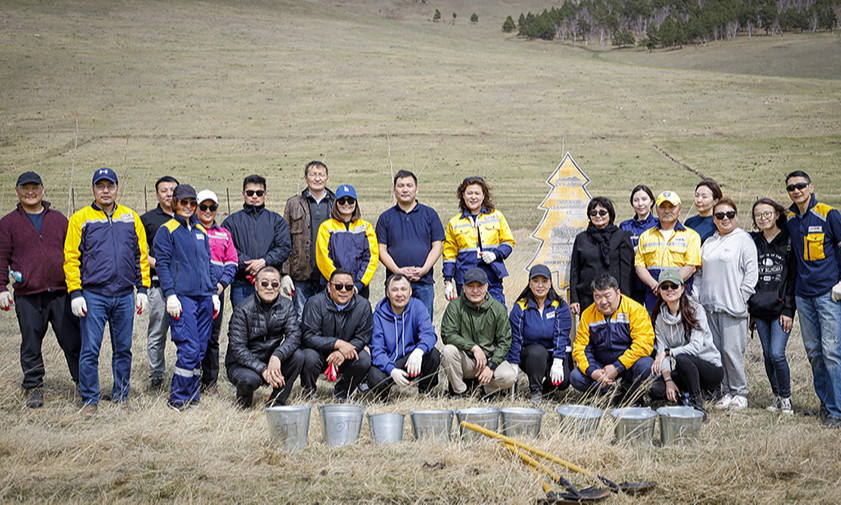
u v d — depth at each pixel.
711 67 141.62
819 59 135.25
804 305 5.82
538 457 4.68
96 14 103.50
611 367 6.12
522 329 6.57
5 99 56.12
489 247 6.95
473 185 6.98
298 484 4.34
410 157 41.59
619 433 5.06
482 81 72.19
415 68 80.25
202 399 6.32
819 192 28.67
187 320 6.02
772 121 51.00
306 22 124.25
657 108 58.12
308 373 6.24
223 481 4.36
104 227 5.91
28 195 6.04
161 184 6.89
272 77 71.88
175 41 89.81
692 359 5.99
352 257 6.73
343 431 5.02
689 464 4.62
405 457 4.75
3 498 4.06
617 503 4.06
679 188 31.00
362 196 29.52
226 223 6.95
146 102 58.62
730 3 191.12
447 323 6.50
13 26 86.44
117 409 5.84
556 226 7.70
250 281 6.95
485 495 4.17
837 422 5.55
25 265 5.99
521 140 46.94
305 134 48.88
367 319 6.41
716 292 6.27
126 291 6.03
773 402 6.25
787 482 4.35
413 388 6.82
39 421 5.50
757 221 6.16
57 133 46.00
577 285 6.73
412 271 6.91
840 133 45.06
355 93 64.75
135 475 4.43
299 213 7.17
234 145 44.91
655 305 6.34
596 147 44.38
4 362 7.23
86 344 5.86
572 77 75.50
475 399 6.45
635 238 6.94
